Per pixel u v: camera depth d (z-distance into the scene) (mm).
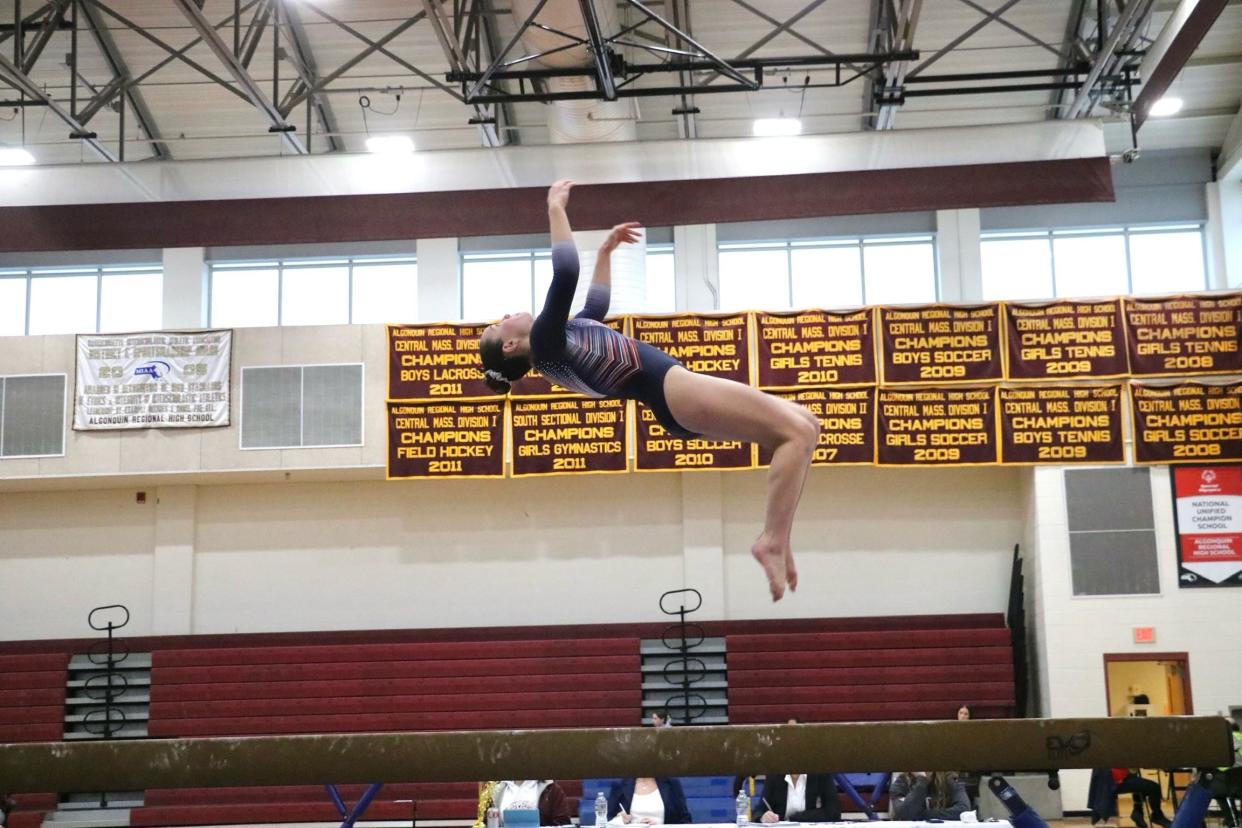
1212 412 17578
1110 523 17875
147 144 21406
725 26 19562
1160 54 16469
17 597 19672
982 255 20594
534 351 4543
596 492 19656
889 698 17953
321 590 19594
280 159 18000
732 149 17641
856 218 20375
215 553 19734
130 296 20859
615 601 19328
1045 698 17812
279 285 20750
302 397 18703
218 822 17719
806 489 19469
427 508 19781
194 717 18375
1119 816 17266
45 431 18781
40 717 18594
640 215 17438
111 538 19797
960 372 17812
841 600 19109
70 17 19094
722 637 18609
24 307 20844
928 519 19250
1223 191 20469
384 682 18344
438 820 17516
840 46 19891
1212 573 17594
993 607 18969
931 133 17484
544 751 4363
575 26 16734
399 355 18453
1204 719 4199
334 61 20188
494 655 18422
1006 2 19062
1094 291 20484
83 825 17812
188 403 18734
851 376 17891
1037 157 17328
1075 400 17719
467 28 17844
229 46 19656
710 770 4309
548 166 17734
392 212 17719
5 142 21234
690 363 18000
